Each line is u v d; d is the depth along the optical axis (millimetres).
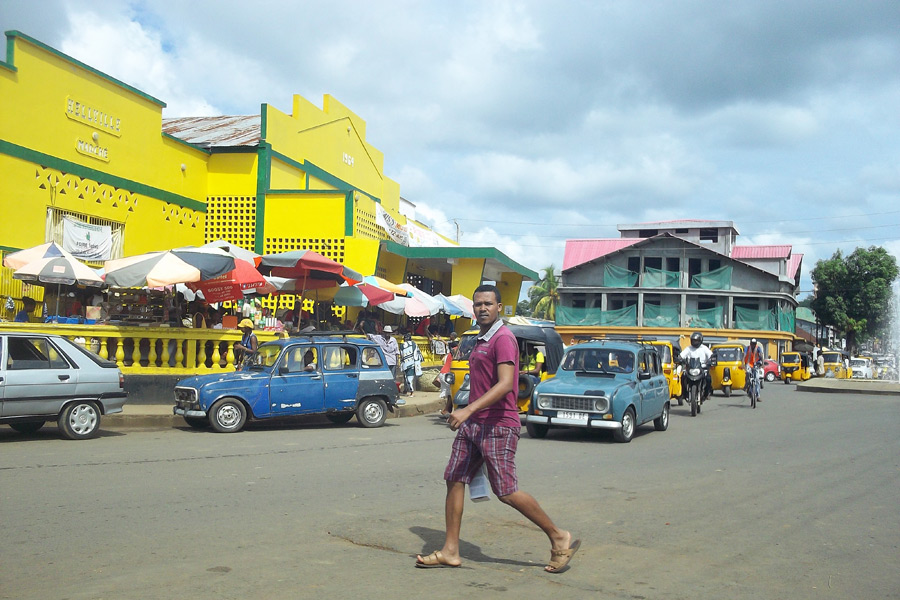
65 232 18734
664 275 52312
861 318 59750
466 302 26812
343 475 9148
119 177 20625
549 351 15805
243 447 11375
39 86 18016
